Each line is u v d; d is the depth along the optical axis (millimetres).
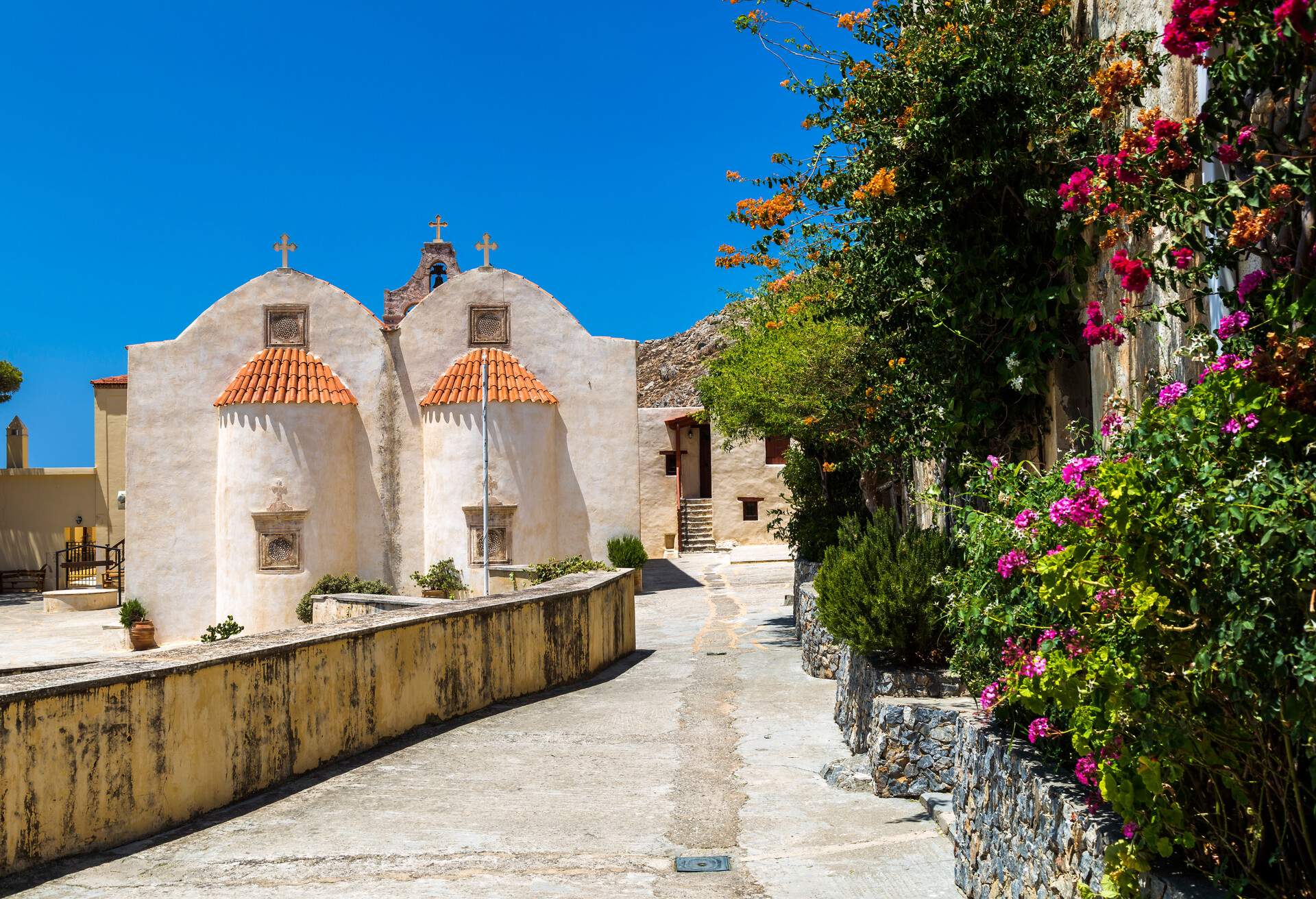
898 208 7438
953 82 7020
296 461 24938
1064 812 4234
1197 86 5000
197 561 25562
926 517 12164
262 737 8141
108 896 5711
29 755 6145
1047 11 7043
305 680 8727
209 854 6516
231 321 26234
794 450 19859
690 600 25062
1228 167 4504
